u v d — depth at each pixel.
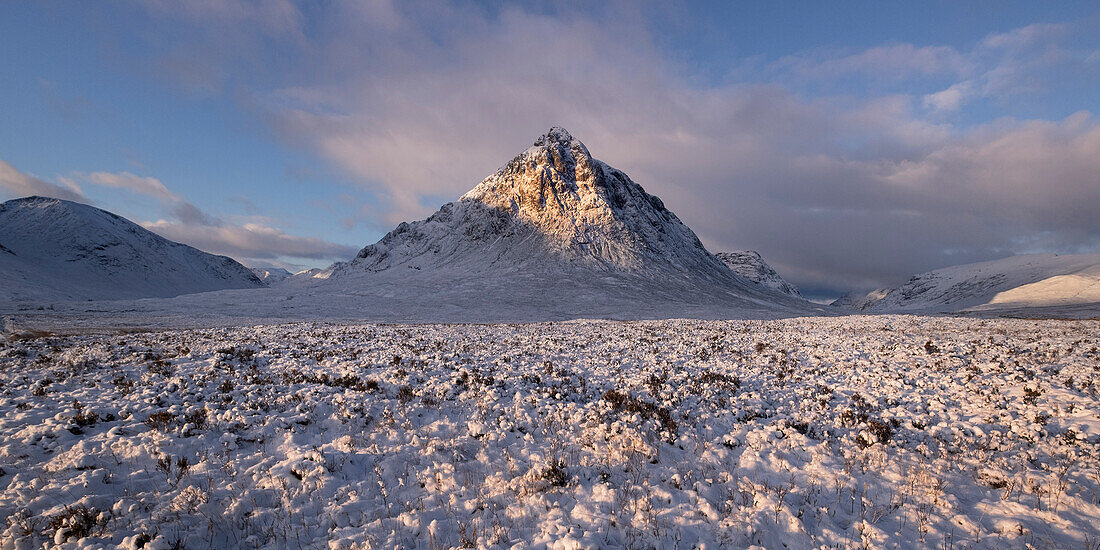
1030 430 9.02
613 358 17.81
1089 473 7.30
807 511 6.36
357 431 9.34
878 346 19.92
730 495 6.79
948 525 5.99
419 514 6.27
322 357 17.69
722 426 9.84
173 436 8.58
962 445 8.58
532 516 6.21
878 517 6.16
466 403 11.15
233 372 14.43
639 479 7.24
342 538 5.73
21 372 13.93
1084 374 13.26
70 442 8.29
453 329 32.22
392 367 15.48
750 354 18.94
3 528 5.57
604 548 5.43
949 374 13.97
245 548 5.61
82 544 5.34
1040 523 5.99
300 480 7.20
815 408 11.00
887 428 9.13
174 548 5.34
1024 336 22.84
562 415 10.00
